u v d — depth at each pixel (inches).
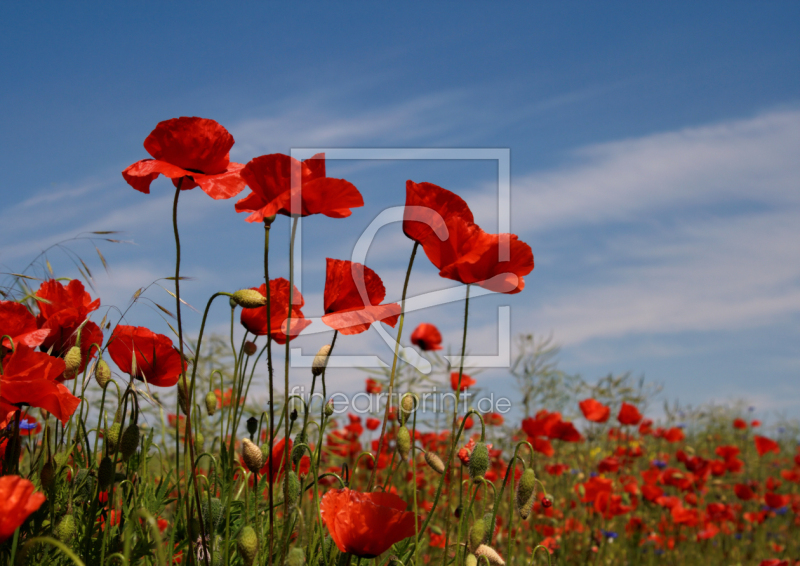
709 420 121.7
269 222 25.6
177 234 26.4
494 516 27.3
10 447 28.3
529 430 56.6
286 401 25.5
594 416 70.8
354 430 52.9
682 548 75.7
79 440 28.8
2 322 28.3
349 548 25.7
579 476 70.1
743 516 84.8
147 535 27.2
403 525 25.7
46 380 26.0
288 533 25.8
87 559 26.5
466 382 48.3
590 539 61.2
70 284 30.5
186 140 26.7
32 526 27.3
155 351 29.4
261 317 29.2
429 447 52.0
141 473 30.4
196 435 29.5
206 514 27.5
